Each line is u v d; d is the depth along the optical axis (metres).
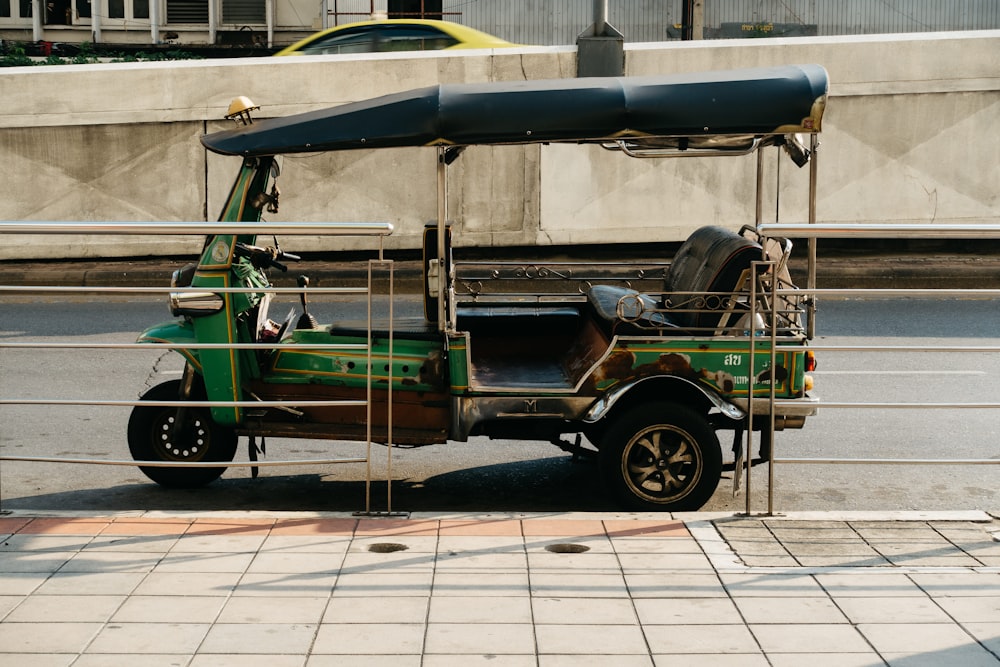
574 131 6.08
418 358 6.65
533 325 7.66
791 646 4.21
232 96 15.82
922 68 15.66
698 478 6.38
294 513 5.78
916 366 10.61
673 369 6.39
